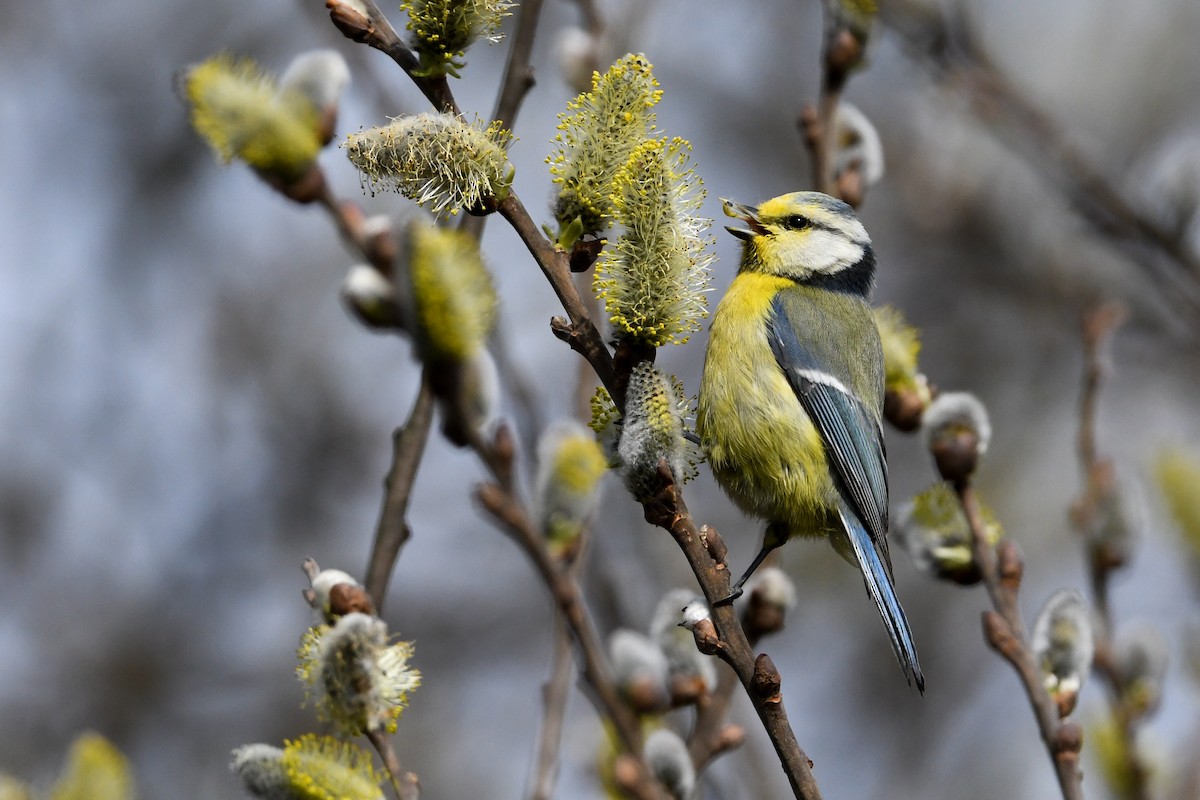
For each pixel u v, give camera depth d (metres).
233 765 4.66
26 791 4.82
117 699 14.00
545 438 6.16
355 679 4.67
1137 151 16.73
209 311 15.49
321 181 6.09
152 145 15.55
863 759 14.73
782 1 16.98
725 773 8.56
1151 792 6.52
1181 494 6.92
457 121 4.96
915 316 16.69
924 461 15.66
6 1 15.49
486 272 5.59
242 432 15.35
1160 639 6.68
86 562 14.59
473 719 14.70
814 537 7.98
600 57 8.14
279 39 15.58
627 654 6.17
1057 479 15.89
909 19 10.92
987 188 16.30
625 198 5.06
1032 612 14.75
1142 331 15.40
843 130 7.69
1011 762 14.54
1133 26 17.80
